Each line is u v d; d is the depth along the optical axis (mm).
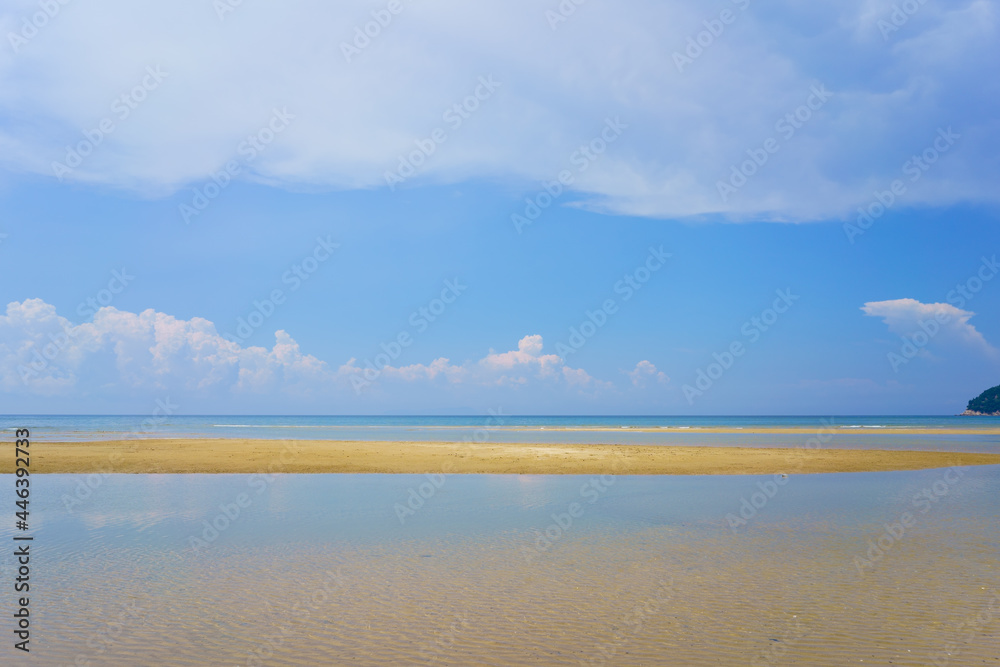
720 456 35688
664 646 8805
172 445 40469
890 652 8609
